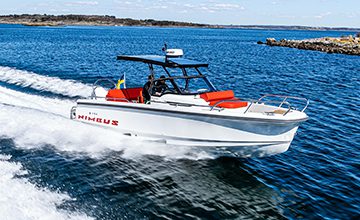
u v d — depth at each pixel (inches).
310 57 1731.1
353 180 320.5
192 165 324.8
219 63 1294.3
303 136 444.1
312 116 541.3
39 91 557.6
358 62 1503.4
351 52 1989.4
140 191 273.1
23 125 381.1
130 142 357.1
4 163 297.1
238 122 307.7
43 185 266.5
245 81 868.6
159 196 268.5
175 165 321.7
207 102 335.6
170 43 2773.1
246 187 294.7
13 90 561.0
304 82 882.8
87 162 313.9
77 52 1481.3
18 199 240.2
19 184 262.2
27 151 325.7
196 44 2768.2
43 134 363.3
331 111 576.7
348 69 1216.8
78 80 696.4
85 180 281.9
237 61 1402.6
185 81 355.3
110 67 986.7
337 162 362.9
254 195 283.0
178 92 347.6
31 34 3501.5
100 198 257.3
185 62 351.6
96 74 827.4
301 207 269.4
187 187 285.6
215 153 338.0
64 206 240.7
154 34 4965.6
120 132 366.3
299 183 310.3
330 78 974.4
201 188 286.2
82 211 237.0
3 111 417.1
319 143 419.8
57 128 378.0
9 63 943.0
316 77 985.5
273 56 1734.7
